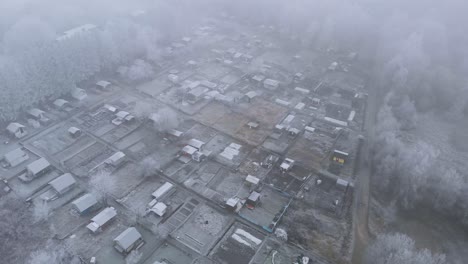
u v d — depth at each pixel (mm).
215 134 75688
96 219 53375
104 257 49562
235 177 64625
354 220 57219
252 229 54781
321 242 53219
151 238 52688
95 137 73375
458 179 60938
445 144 77875
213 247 51656
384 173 64312
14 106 75375
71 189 60250
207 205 58594
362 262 50562
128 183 62188
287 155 70688
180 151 69500
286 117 82750
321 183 64188
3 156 65125
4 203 56406
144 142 72500
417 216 59156
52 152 68625
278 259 50281
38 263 46375
